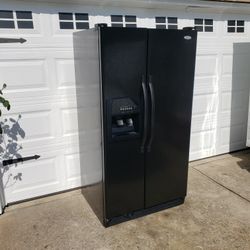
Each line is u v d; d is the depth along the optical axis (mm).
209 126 3990
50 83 2852
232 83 4000
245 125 4332
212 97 3889
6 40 2582
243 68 4031
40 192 3082
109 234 2436
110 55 2141
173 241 2326
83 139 2916
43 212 2795
